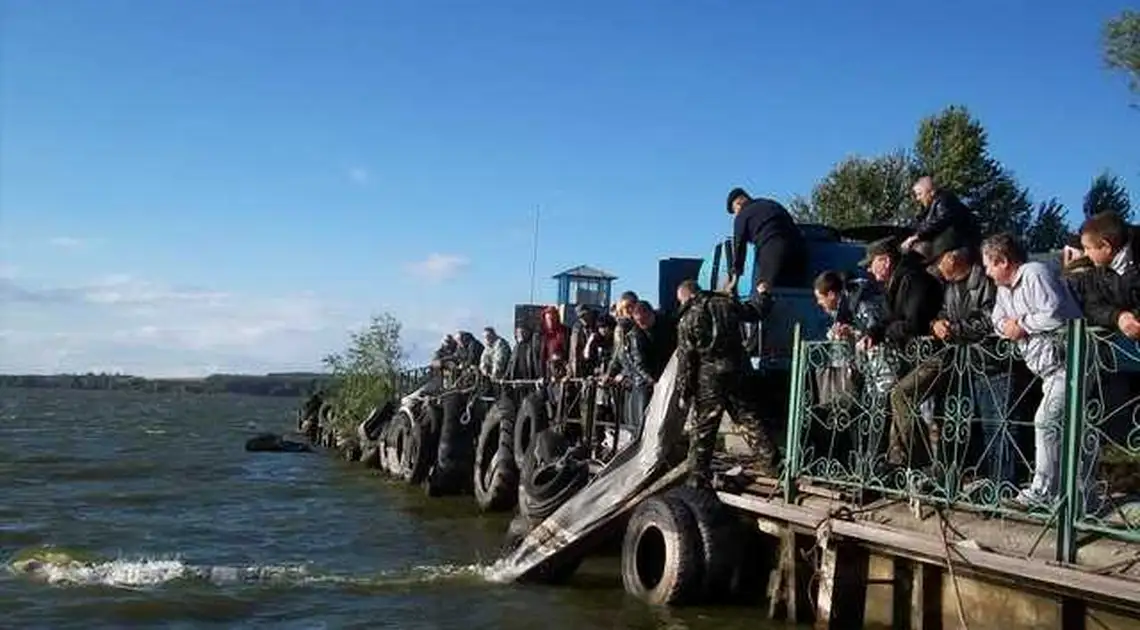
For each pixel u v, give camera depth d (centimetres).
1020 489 723
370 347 3269
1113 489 757
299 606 1026
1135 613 621
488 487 1719
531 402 1596
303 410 4128
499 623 945
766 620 903
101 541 1426
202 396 19612
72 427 4794
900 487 827
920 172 3709
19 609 1009
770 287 1138
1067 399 655
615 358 1320
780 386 1140
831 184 3925
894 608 810
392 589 1095
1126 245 732
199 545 1409
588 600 1023
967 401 768
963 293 793
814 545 884
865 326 873
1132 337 630
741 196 1195
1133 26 1983
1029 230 3591
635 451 1080
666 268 1458
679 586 930
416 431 2094
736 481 1011
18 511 1717
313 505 1852
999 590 716
